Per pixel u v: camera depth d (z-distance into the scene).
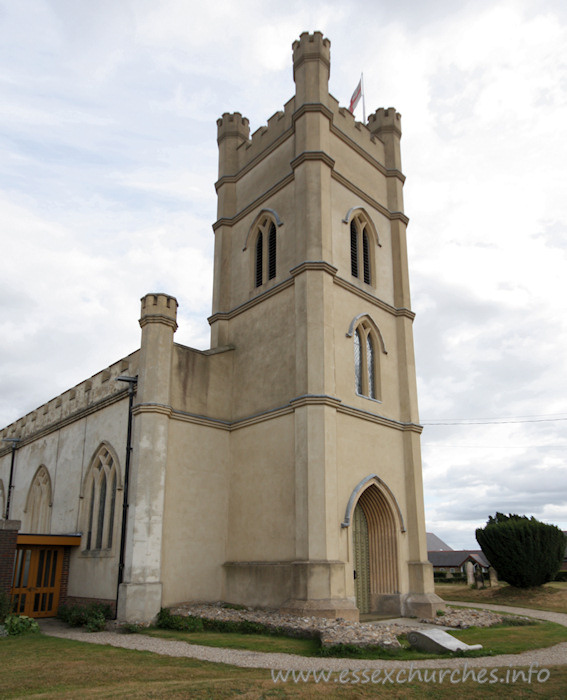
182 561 19.06
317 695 8.77
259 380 21.47
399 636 14.27
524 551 28.03
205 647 13.34
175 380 20.47
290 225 22.22
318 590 16.59
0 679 10.02
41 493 26.86
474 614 19.14
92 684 9.58
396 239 25.20
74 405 24.98
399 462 21.94
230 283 24.91
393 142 26.62
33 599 20.80
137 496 18.31
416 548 20.92
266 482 19.75
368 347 22.50
